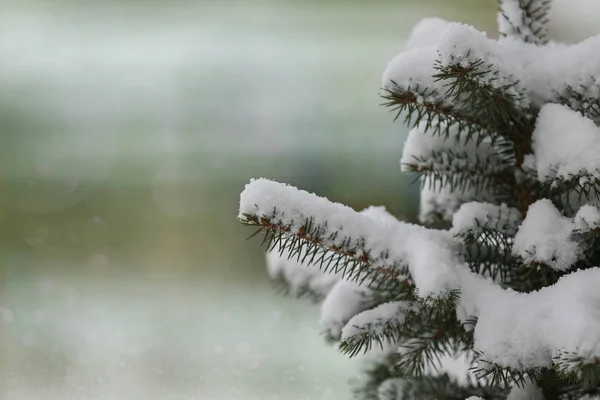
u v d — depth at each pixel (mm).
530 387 2080
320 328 2291
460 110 2051
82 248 6324
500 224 2066
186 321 4582
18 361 3410
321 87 6297
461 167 2119
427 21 2119
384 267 2035
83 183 6500
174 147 6559
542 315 1967
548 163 2010
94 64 6496
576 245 2006
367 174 5848
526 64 2059
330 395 2525
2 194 6324
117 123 6551
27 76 6383
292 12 6336
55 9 6301
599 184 1970
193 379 2936
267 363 3170
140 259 6371
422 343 2109
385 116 5867
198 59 6535
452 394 2176
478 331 1980
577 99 2039
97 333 4203
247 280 6035
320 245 2025
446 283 1990
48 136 6457
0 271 5910
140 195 6547
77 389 2811
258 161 6418
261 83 6434
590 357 1892
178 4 6324
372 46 6246
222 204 6496
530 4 2135
